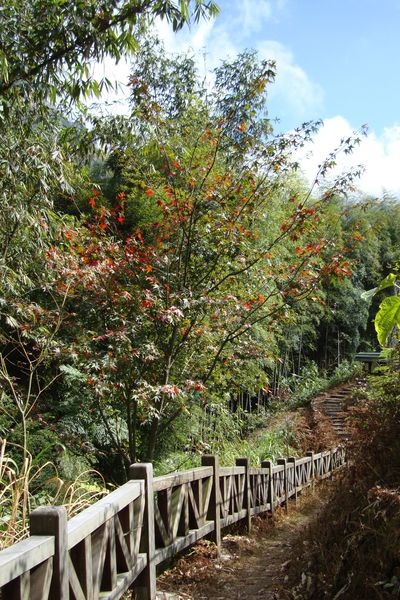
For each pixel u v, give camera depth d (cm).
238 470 669
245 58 898
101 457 780
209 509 566
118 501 327
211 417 1047
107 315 627
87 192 882
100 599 300
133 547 361
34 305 604
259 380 726
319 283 684
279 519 852
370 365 1669
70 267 601
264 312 711
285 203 940
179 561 510
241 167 681
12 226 575
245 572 521
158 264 629
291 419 1839
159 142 665
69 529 254
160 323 625
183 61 989
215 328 657
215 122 705
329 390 2222
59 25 493
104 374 594
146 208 864
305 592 399
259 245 757
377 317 182
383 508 376
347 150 682
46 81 516
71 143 616
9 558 196
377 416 465
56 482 550
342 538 406
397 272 458
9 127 539
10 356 877
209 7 510
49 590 231
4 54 472
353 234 718
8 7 491
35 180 550
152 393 591
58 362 615
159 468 826
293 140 675
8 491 461
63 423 693
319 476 1228
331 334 2723
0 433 634
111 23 522
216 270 671
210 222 653
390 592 336
